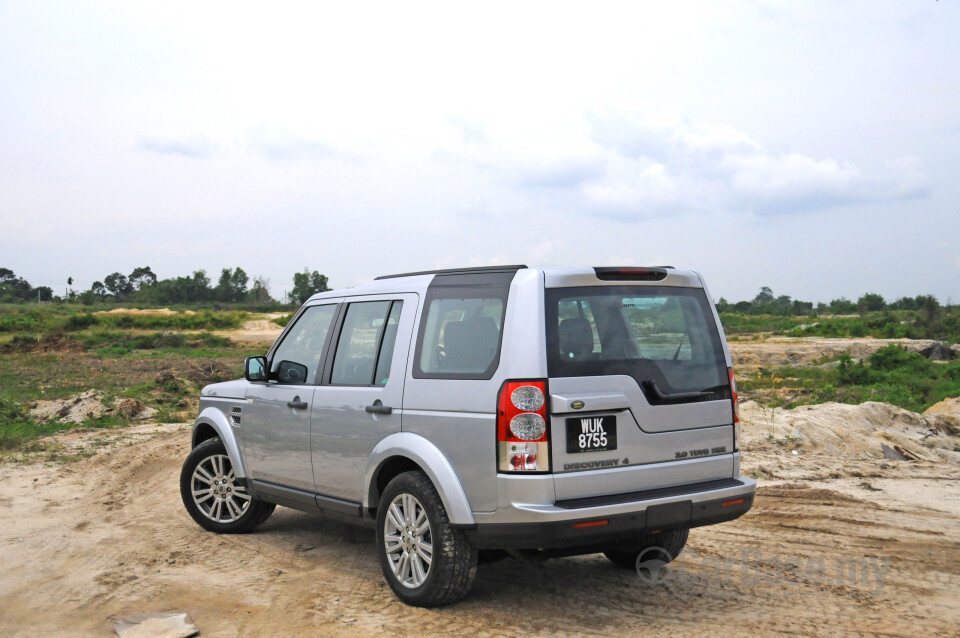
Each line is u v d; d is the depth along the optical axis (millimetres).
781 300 171250
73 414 14789
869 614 4672
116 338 51906
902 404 19688
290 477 5938
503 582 5309
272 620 4594
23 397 18000
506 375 4367
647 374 4621
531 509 4195
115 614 4711
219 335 64562
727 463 4910
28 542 6348
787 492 8438
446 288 4996
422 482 4730
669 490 4590
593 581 5324
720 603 4875
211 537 6551
